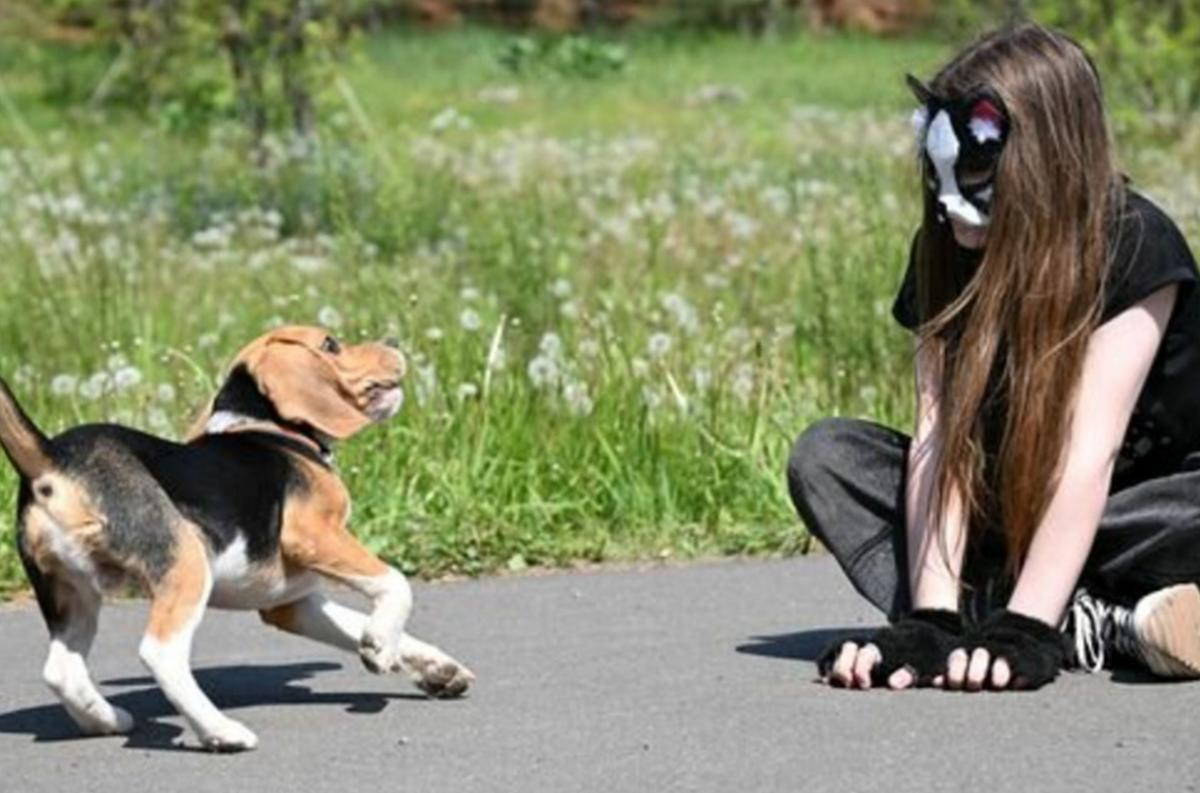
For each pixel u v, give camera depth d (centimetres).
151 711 943
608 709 915
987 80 934
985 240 940
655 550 1316
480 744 867
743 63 5291
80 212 2083
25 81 4556
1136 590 955
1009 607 936
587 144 3056
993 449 953
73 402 1431
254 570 890
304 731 895
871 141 2809
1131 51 2867
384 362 932
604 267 1931
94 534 857
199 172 2523
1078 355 930
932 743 847
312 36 2867
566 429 1393
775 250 1981
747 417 1434
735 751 845
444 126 2642
